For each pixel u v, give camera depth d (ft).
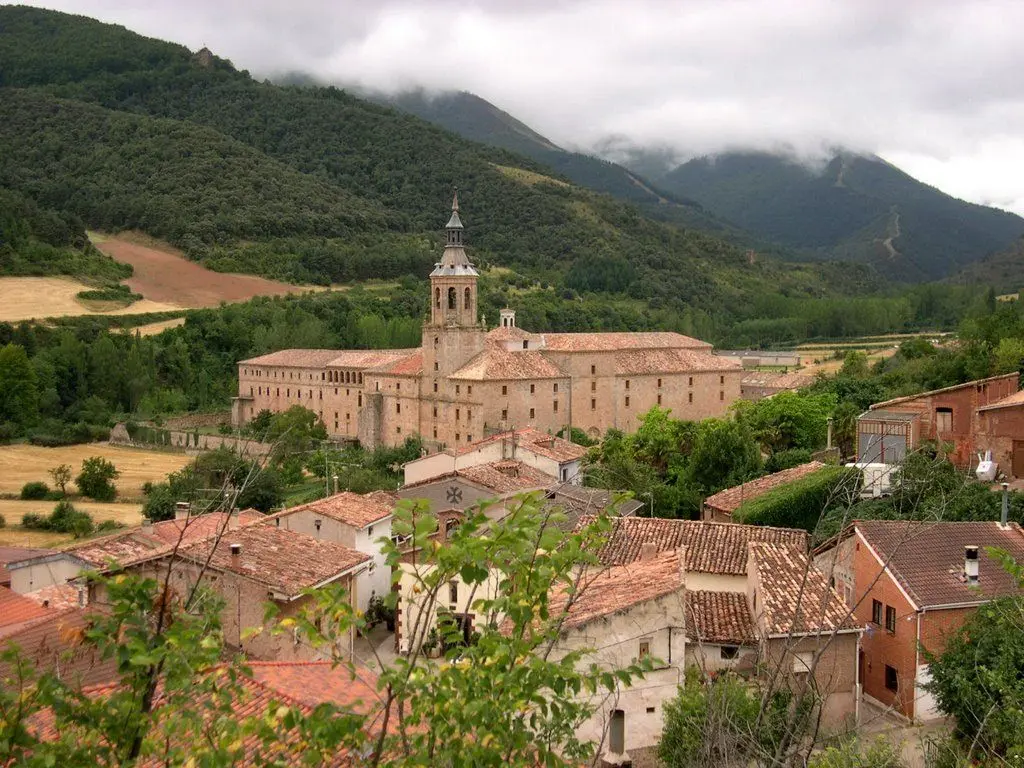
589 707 60.49
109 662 91.25
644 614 103.30
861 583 138.62
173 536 166.30
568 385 448.24
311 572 134.21
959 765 65.67
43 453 457.27
